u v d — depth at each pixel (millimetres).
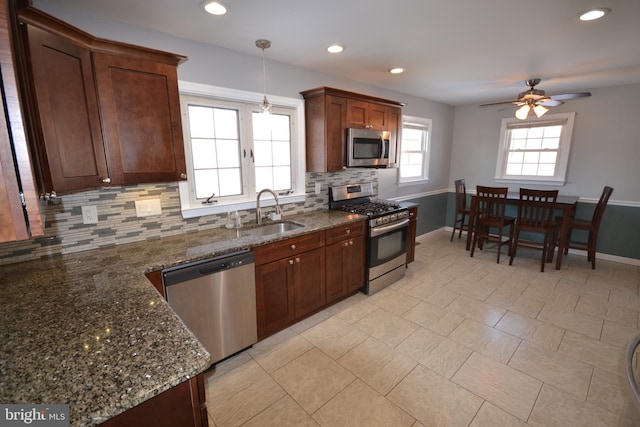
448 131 5375
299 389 1900
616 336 2430
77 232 1905
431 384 1938
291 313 2498
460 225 5371
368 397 1837
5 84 655
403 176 4691
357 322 2645
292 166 3098
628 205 3926
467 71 3141
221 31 2109
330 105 2869
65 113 1368
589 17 1906
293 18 1920
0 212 679
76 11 1799
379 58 2715
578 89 4000
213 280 1930
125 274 1570
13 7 989
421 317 2729
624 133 3863
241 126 2645
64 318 1134
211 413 1728
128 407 747
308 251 2535
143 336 1017
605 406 1757
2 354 916
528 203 3838
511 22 1988
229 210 2607
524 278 3590
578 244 4281
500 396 1838
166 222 2271
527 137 4719
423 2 1729
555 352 2242
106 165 1638
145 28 2043
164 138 1853
